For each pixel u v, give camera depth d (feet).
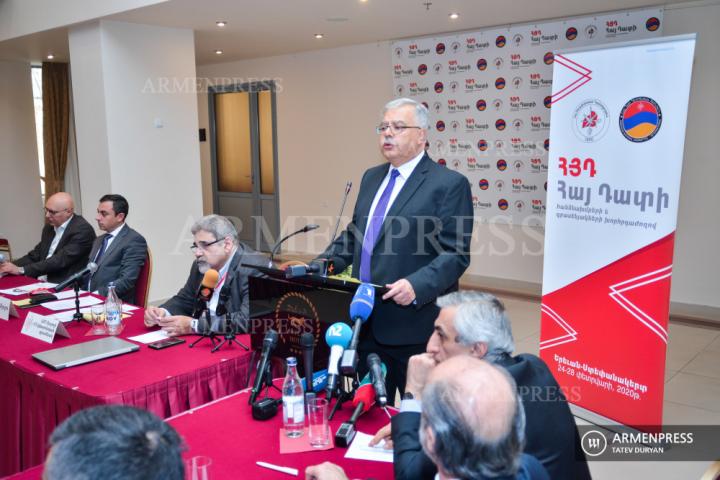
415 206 7.91
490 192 21.40
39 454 7.61
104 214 12.52
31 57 25.94
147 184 19.31
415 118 7.92
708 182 16.88
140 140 19.06
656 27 17.04
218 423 6.08
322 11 17.39
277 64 27.40
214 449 5.53
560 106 10.71
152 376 7.28
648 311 9.85
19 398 7.90
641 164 9.68
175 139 19.86
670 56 9.20
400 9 17.31
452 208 7.82
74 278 9.80
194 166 20.43
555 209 10.98
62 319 10.02
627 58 9.67
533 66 19.65
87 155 19.08
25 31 20.17
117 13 17.06
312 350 6.36
